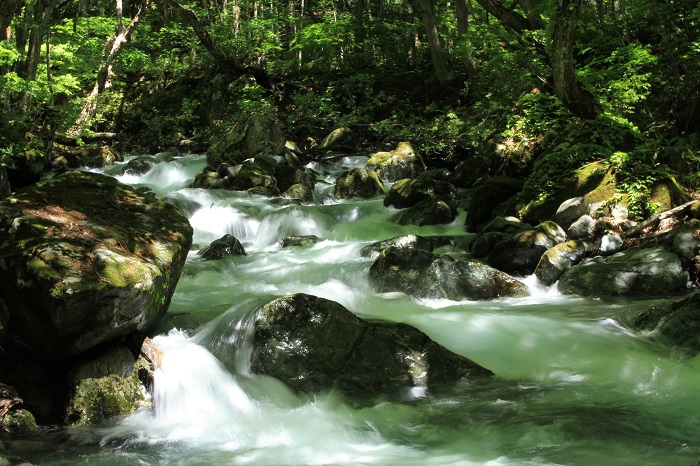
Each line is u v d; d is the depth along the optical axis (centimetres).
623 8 1469
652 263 864
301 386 574
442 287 849
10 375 525
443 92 2134
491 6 1314
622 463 428
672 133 1225
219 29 2466
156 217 639
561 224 1039
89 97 2167
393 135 1884
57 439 484
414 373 592
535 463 433
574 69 1302
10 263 512
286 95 2355
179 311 697
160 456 459
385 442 480
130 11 3048
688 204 974
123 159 2014
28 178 1593
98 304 509
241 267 1004
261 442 484
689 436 468
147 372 545
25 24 1544
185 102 2377
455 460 443
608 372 611
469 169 1478
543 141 1263
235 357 609
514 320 730
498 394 564
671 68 1323
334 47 2486
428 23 2062
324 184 1647
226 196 1434
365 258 1007
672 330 675
